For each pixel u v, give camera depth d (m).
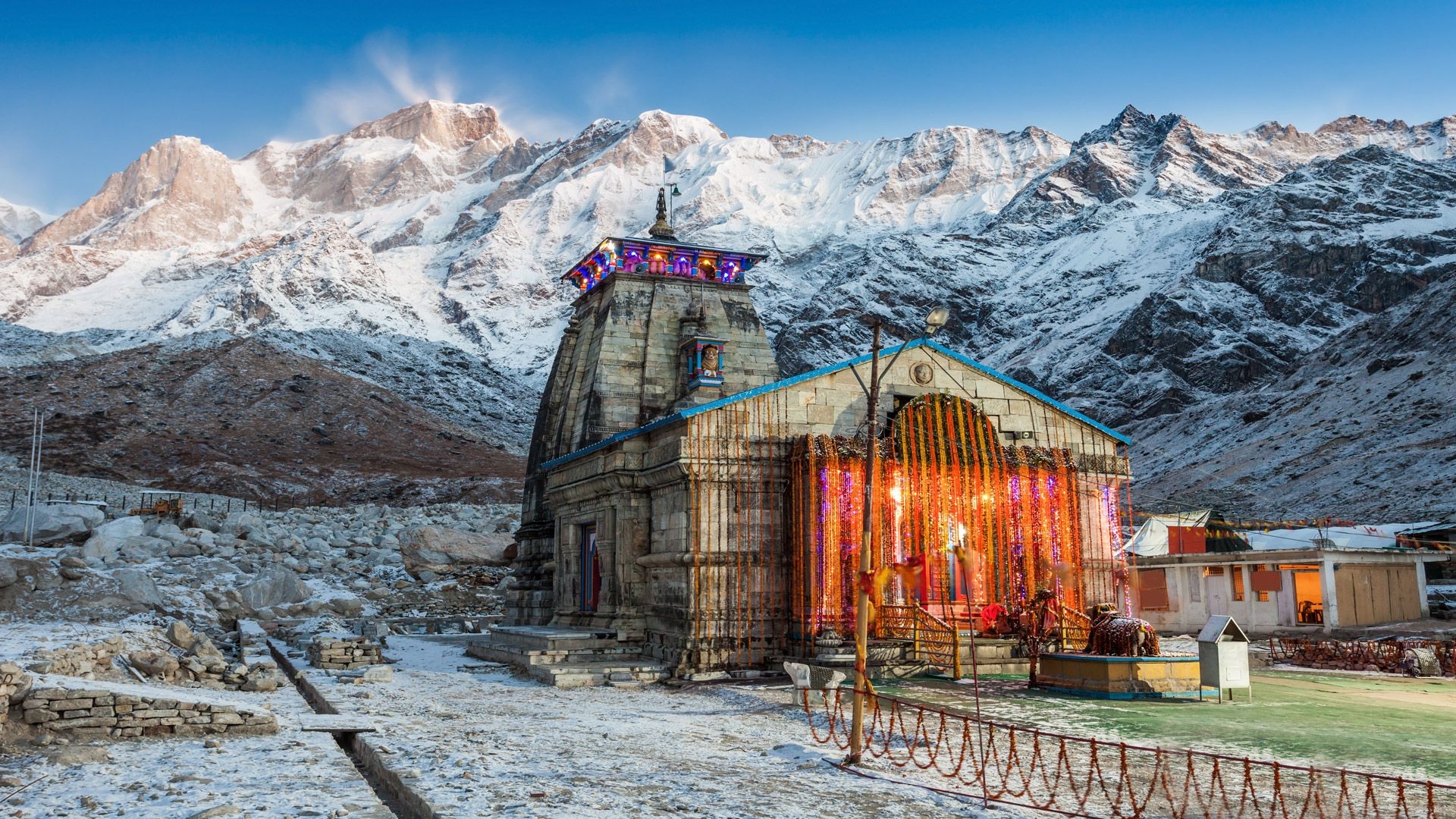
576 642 26.89
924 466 26.09
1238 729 17.03
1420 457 88.44
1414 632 32.62
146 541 41.28
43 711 14.56
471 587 45.97
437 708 19.94
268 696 21.61
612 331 33.09
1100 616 22.56
